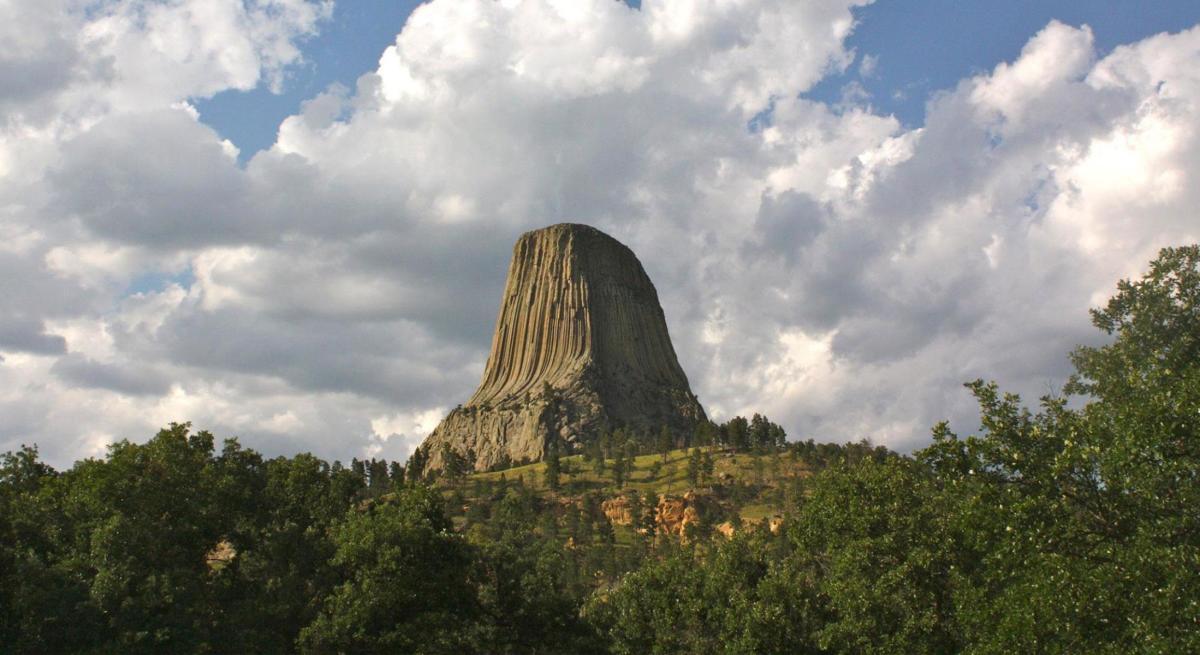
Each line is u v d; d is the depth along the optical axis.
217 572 74.44
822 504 63.34
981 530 40.78
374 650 66.62
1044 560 37.09
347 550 66.56
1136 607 34.53
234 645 64.50
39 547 68.56
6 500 75.81
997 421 41.25
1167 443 35.50
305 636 64.50
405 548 66.69
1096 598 35.25
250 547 75.00
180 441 74.94
